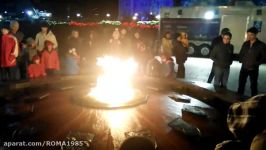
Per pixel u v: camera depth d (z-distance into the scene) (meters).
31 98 5.18
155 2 45.56
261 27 14.91
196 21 16.62
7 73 7.90
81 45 11.16
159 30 17.59
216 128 4.06
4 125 3.91
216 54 7.47
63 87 6.16
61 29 20.92
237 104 1.96
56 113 4.49
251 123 1.77
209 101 5.32
